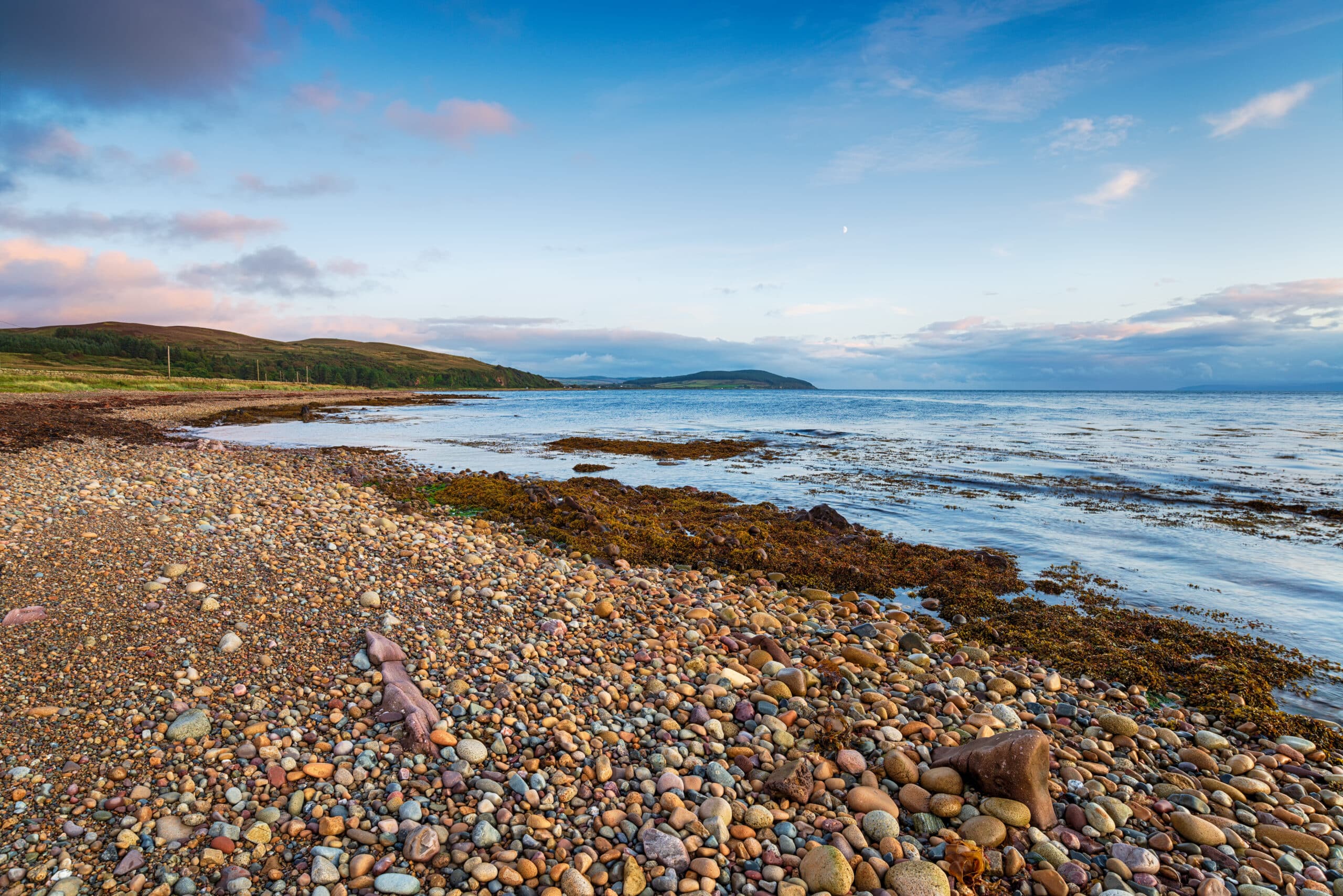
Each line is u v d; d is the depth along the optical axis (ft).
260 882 13.82
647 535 50.44
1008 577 42.78
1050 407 298.15
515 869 14.56
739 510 61.11
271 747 17.71
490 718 20.36
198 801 15.69
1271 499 69.36
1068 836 17.15
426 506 57.93
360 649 23.31
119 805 15.26
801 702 23.45
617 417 221.05
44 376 278.87
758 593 39.29
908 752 20.70
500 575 34.06
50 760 16.30
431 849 14.82
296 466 79.30
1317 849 17.12
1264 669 29.63
